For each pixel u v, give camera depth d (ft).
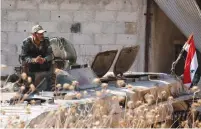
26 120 75.92
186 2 137.08
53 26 153.38
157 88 111.14
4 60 152.87
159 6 142.31
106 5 154.10
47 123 77.25
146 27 154.20
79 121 78.74
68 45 108.99
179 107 116.47
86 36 154.20
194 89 99.71
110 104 92.38
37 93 93.40
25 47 99.86
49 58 99.55
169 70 160.15
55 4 153.28
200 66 142.72
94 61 112.06
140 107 85.51
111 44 154.71
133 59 123.54
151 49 154.81
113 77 116.88
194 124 89.30
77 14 153.79
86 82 102.12
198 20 136.56
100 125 80.33
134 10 154.20
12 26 152.56
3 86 106.73
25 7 152.56
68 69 103.04
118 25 154.30
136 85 111.86
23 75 88.69
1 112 79.46
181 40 162.50
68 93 93.04
